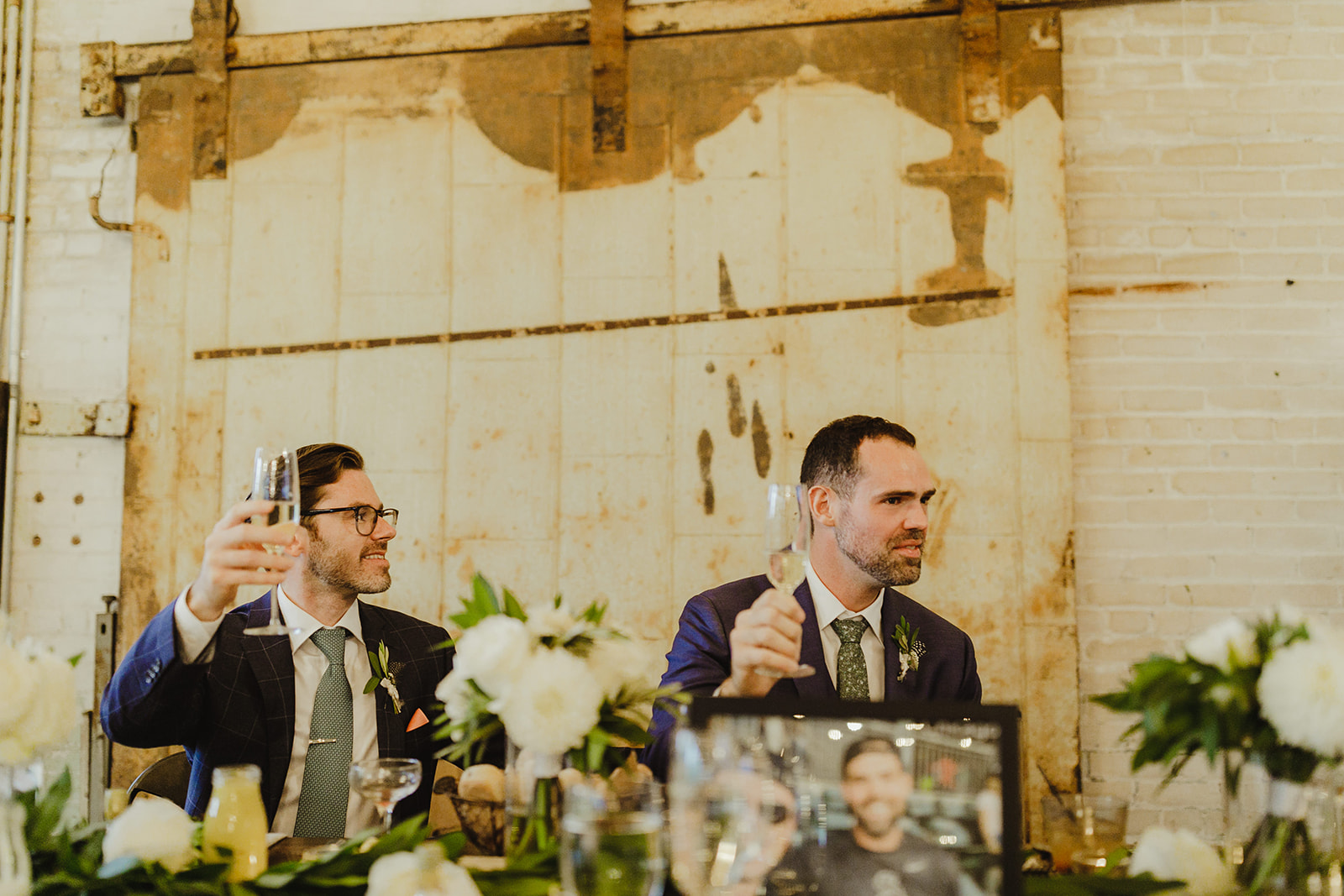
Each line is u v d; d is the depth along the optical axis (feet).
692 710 3.72
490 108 9.94
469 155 9.93
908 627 6.34
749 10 9.70
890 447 6.14
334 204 9.98
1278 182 9.61
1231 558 9.41
